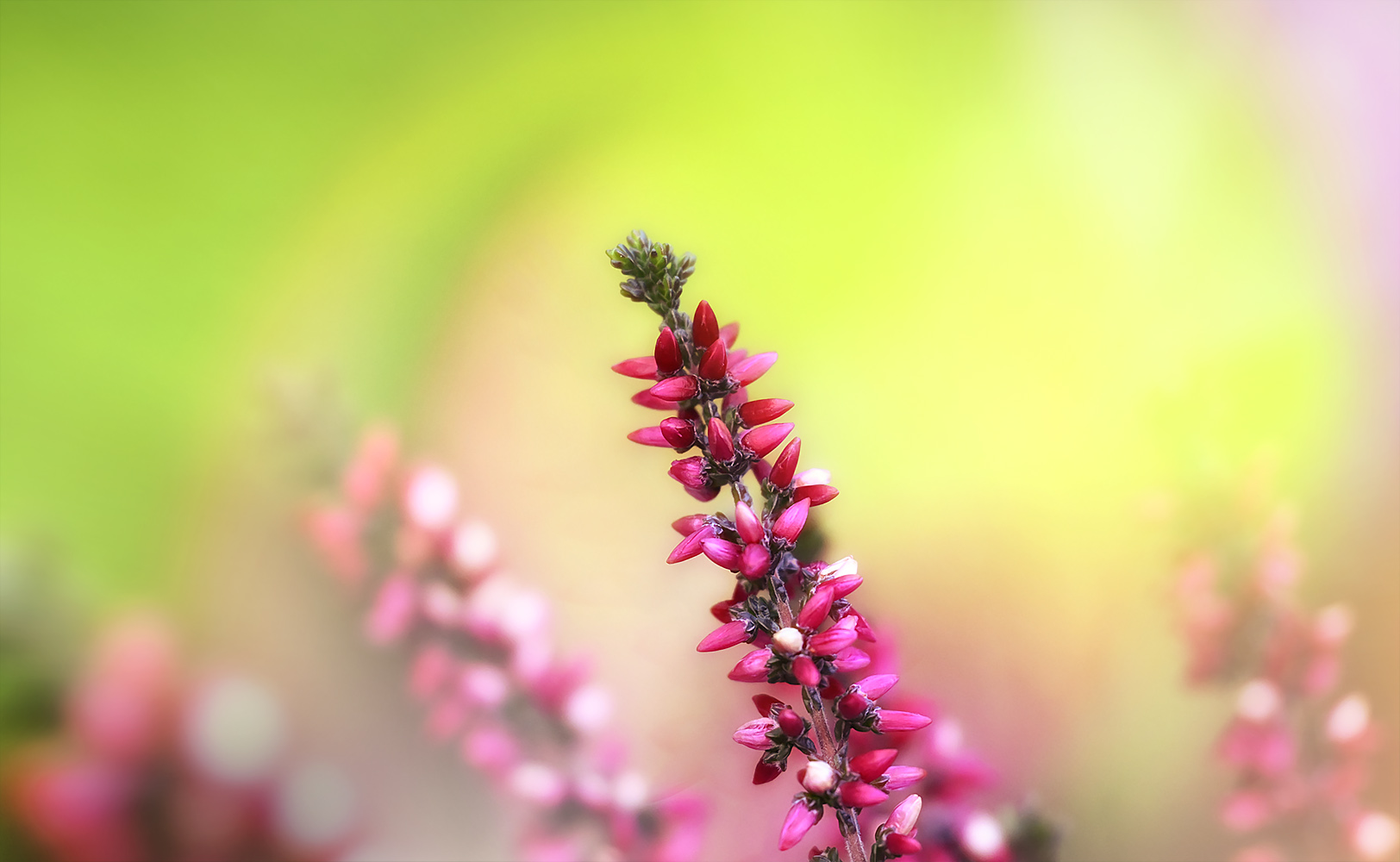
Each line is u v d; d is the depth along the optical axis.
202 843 0.37
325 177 0.47
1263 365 0.47
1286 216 0.49
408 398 0.46
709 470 0.28
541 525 0.46
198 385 0.44
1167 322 0.49
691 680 0.45
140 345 0.44
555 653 0.40
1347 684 0.40
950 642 0.44
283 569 0.41
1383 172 0.48
